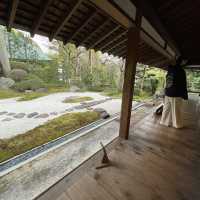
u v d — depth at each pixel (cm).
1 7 137
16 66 1090
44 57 1506
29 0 139
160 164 167
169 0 203
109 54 358
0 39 920
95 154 186
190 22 276
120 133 237
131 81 205
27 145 255
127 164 165
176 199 119
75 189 128
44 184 147
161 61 528
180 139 237
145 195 122
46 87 1027
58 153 213
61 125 361
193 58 511
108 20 196
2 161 204
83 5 166
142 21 200
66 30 212
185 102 547
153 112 427
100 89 1234
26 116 434
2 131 321
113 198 119
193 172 154
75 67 1293
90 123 385
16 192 137
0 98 680
